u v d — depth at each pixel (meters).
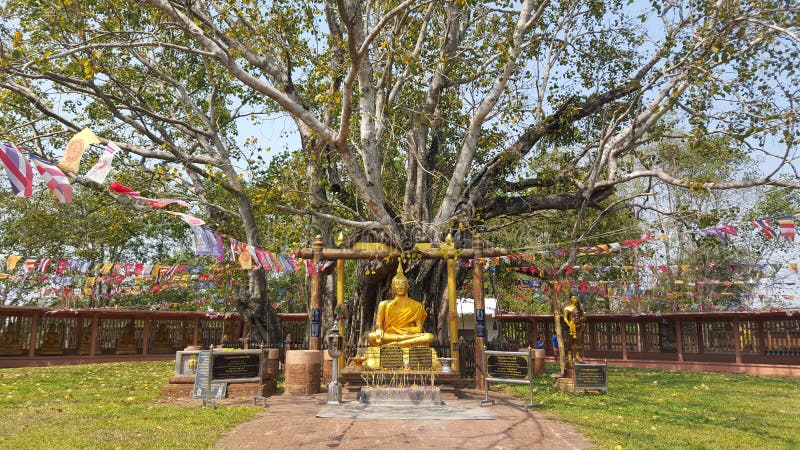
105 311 26.52
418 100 19.45
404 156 22.28
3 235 29.92
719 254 26.67
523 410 11.09
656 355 26.88
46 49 13.50
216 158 19.39
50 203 29.77
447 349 16.62
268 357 14.15
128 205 20.27
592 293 21.59
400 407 11.18
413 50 19.41
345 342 17.72
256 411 10.55
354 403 11.64
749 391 14.88
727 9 16.53
